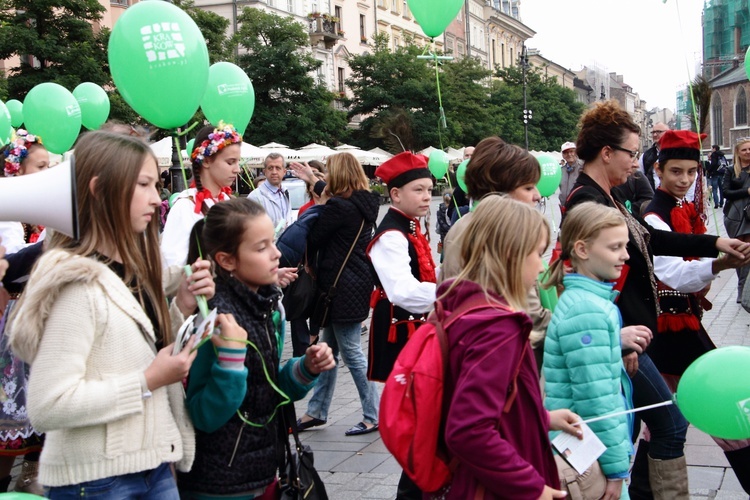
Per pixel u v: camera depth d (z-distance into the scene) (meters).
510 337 2.09
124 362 2.20
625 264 3.34
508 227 2.24
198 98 3.26
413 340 2.28
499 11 71.81
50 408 2.06
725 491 3.85
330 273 5.08
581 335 2.69
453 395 2.09
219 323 2.43
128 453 2.19
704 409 2.52
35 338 2.13
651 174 8.87
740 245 3.44
